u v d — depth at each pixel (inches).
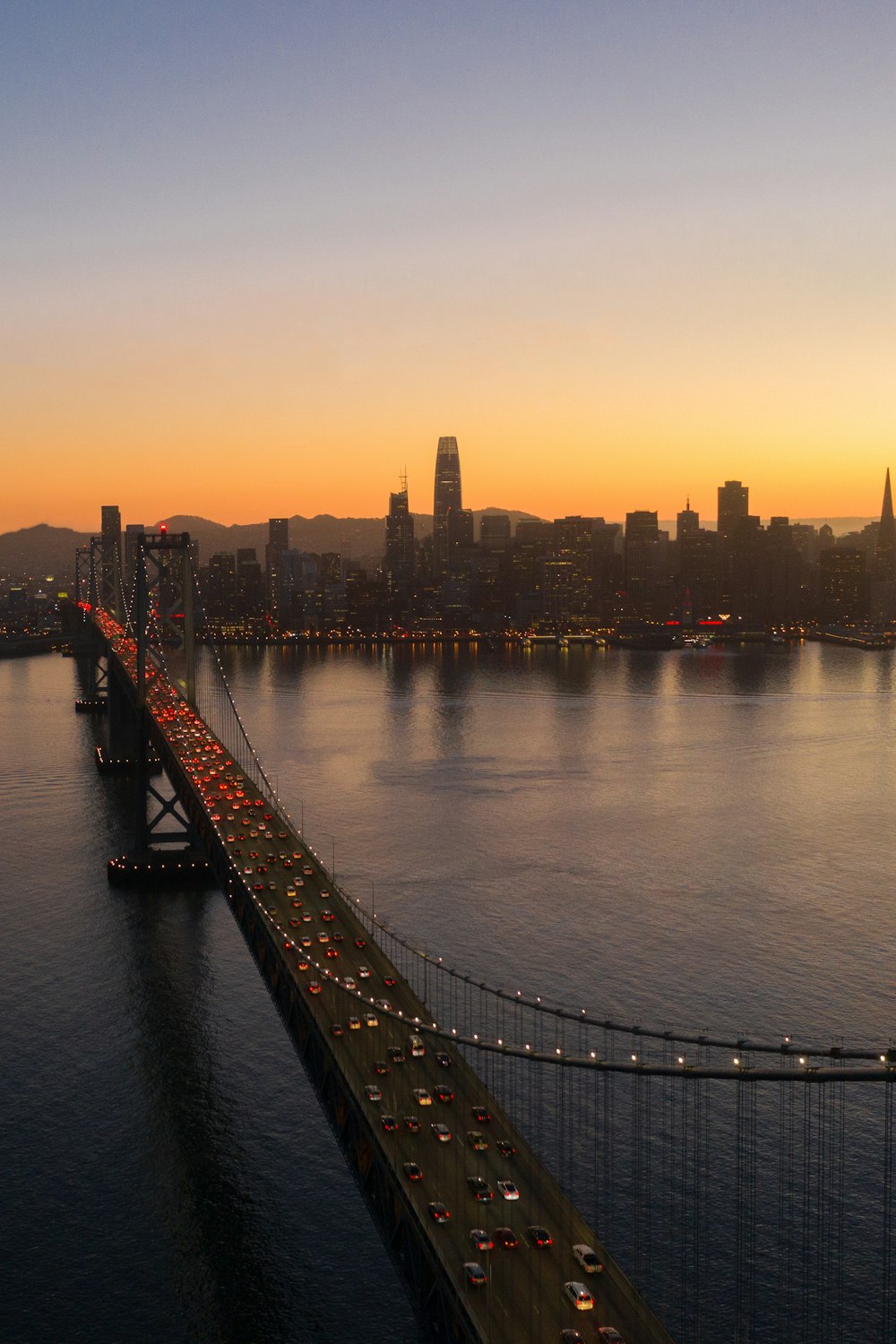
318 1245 2787.9
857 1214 2844.5
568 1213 2217.0
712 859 6107.3
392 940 4758.9
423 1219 2182.6
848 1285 2603.3
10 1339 2517.2
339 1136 2640.3
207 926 4938.5
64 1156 3137.3
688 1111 3297.2
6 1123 3299.7
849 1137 3171.8
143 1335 2529.5
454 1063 2797.7
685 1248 2704.2
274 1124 3275.1
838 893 5467.5
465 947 4680.1
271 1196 2967.5
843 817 7180.1
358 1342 2496.3
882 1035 3882.9
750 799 7751.0
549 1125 3193.9
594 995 4183.1
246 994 4168.3
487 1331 1900.8
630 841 6486.2
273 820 5315.0
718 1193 2913.4
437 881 5644.7
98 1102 3400.6
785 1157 3078.2
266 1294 2635.3
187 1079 3526.1
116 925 4948.3
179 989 4212.6
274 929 3489.2
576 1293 1975.9
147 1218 2891.2
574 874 5797.2
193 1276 2691.9
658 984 4291.3
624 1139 3144.7
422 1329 2103.8
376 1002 2866.6
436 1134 2459.4
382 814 7185.0
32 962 4493.1
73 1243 2807.6
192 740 7042.3
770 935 4825.3
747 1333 2455.7
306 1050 2947.8
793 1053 2010.3
